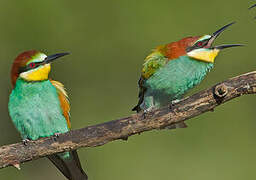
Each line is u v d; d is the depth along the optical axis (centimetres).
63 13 1617
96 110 1598
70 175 948
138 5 1616
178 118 810
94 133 816
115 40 1616
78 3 1623
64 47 1614
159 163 1377
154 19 1605
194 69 941
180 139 1400
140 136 1407
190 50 945
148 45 1599
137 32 1608
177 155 1384
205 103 795
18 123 938
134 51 1611
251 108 1438
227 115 1426
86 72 1617
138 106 1011
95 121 1584
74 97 1608
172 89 952
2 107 1570
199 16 1594
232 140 1404
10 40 1603
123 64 1614
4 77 1585
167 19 1597
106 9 1625
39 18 1614
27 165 1517
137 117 816
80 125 1583
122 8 1622
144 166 1378
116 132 817
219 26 1585
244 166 1370
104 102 1605
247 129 1411
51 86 945
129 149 1398
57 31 1616
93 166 1410
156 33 1595
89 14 1622
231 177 1352
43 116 930
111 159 1402
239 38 1568
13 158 815
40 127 938
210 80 1528
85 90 1611
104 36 1617
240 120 1421
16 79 932
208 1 1600
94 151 1419
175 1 1608
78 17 1620
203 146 1392
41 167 1530
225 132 1417
